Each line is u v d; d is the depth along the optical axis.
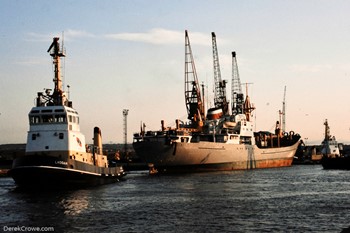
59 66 96.75
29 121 91.75
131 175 153.00
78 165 90.38
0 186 105.75
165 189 99.00
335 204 73.56
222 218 61.12
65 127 91.12
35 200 75.81
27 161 83.56
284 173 162.00
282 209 68.56
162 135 167.38
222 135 188.12
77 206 70.38
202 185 109.88
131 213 64.81
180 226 55.97
